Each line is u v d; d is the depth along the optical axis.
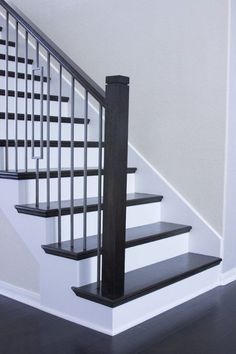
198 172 3.36
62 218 2.74
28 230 2.75
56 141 3.27
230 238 3.37
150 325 2.55
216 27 3.19
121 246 2.40
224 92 3.19
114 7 3.74
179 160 3.45
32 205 2.78
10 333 2.45
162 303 2.74
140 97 3.63
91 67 3.93
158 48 3.50
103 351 2.24
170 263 3.08
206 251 3.33
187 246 3.40
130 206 3.22
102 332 2.45
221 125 3.22
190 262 3.11
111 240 2.37
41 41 2.67
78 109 4.01
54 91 4.16
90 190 3.22
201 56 3.28
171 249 3.22
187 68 3.36
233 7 3.15
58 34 4.14
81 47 3.98
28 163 3.23
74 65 2.54
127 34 3.67
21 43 4.27
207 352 2.26
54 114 3.92
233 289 3.19
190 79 3.35
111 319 2.41
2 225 3.09
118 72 3.75
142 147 3.64
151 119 3.58
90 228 2.91
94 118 3.87
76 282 2.55
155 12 3.50
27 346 2.30
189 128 3.38
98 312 2.46
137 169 3.66
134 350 2.26
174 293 2.83
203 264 3.07
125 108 2.34
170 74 3.45
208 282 3.17
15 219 2.81
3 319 2.64
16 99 2.86
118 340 2.36
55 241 2.71
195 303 2.90
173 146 3.47
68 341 2.35
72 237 2.61
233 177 3.35
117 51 3.74
